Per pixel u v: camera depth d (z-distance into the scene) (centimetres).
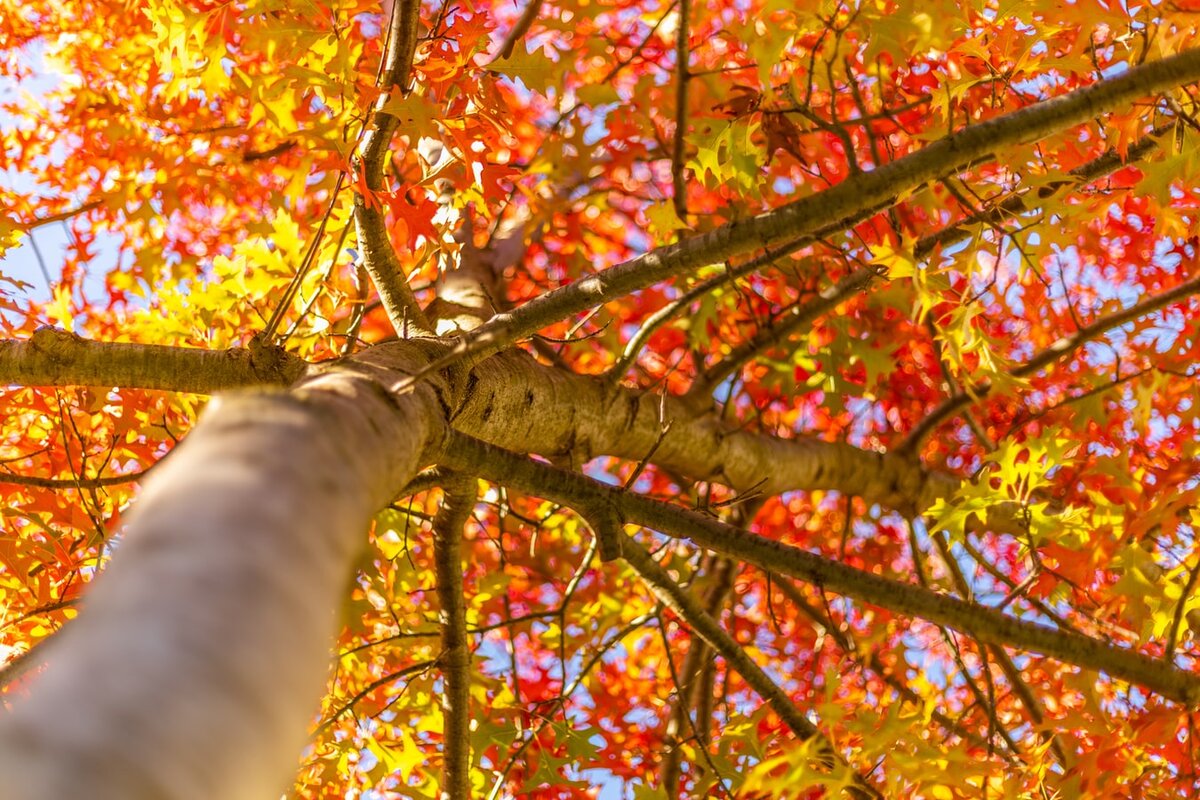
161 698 65
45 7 475
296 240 347
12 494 349
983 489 321
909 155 246
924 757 290
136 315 372
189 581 75
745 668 307
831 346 485
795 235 245
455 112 290
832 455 462
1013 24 293
